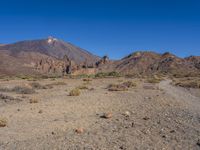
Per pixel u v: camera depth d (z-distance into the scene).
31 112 16.52
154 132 11.17
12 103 20.56
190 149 8.97
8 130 11.88
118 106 19.02
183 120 13.45
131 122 13.26
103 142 9.84
